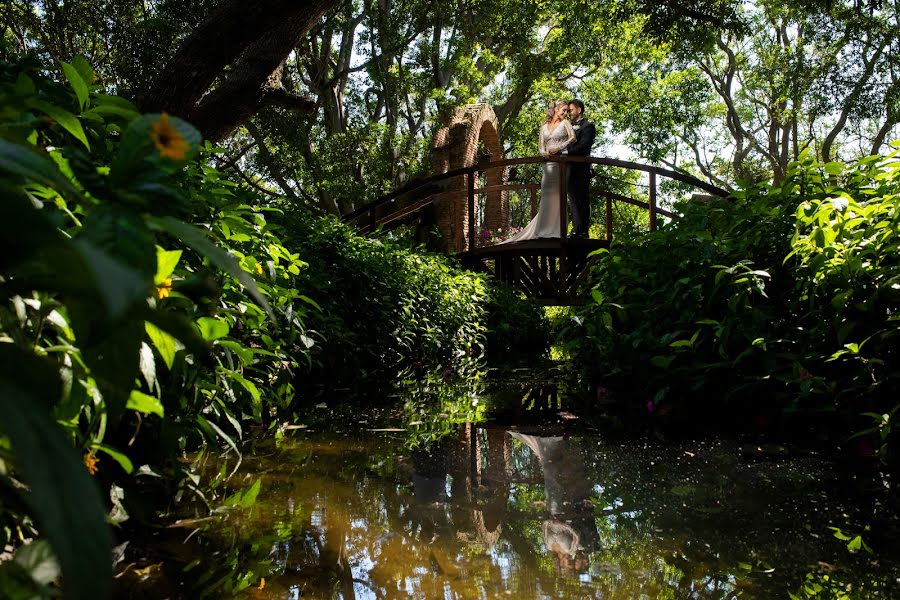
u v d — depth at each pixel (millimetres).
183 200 684
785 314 3648
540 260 11789
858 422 3072
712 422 3799
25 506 710
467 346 8594
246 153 22281
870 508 2252
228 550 1840
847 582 1660
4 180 526
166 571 1680
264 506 2250
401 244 8984
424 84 20156
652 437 3479
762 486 2543
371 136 18594
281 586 1623
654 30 10656
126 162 678
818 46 23125
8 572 701
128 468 1247
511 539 2008
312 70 20297
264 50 6734
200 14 13328
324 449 3191
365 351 6012
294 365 3844
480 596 1585
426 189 15711
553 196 11070
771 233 3875
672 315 4137
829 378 3256
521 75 20406
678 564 1796
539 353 9586
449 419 4094
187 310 1827
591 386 5039
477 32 18797
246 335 3055
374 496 2430
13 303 990
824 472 2711
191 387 2219
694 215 4777
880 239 3180
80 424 1507
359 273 6133
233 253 2574
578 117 10922
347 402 4660
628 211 27531
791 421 3469
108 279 387
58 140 1673
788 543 1938
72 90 1916
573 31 19516
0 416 405
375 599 1556
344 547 1899
